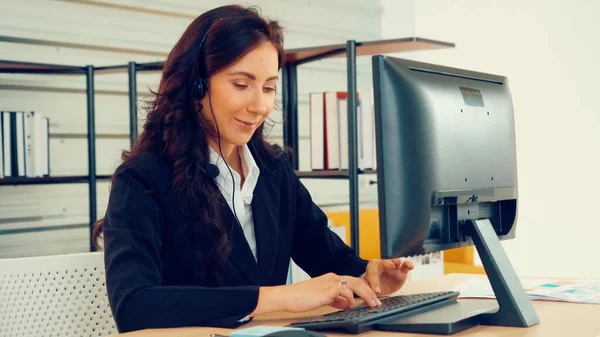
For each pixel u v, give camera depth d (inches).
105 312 65.1
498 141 58.9
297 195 71.4
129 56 134.8
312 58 127.3
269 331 44.6
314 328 49.9
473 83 57.7
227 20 60.1
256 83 60.1
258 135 68.9
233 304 51.7
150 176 59.8
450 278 74.4
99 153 131.6
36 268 61.8
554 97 177.8
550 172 179.8
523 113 183.2
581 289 65.8
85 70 119.8
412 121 50.2
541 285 68.3
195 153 61.3
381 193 49.9
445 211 54.1
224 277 61.1
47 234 125.5
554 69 177.2
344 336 48.4
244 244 62.4
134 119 119.5
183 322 51.9
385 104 49.6
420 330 48.8
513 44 182.7
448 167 52.6
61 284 62.9
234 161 66.2
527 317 51.7
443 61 190.9
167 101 63.0
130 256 55.1
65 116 126.5
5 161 108.8
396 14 188.2
